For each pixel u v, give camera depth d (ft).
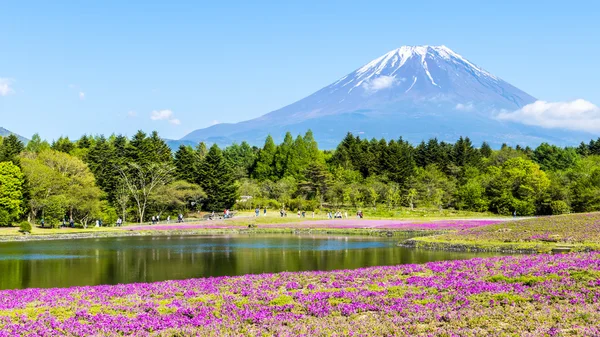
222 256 130.72
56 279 98.07
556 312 56.65
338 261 119.75
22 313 61.82
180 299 70.33
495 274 80.18
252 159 508.53
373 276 85.35
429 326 53.01
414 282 77.82
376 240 176.45
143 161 320.09
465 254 128.77
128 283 91.30
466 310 59.06
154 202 301.84
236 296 71.77
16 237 186.50
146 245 160.45
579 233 136.15
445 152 464.24
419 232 205.98
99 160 312.29
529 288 69.26
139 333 53.72
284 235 200.85
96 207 247.29
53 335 53.21
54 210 227.40
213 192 338.54
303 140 453.99
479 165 443.32
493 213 330.95
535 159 490.49
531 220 164.35
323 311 61.31
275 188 375.66
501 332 49.60
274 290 75.56
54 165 265.13
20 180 233.14
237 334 52.29
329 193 361.92
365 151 457.27
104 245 160.86
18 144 326.85
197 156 394.32
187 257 128.98
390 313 59.16
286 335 50.90
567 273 76.43
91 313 62.03
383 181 394.73
